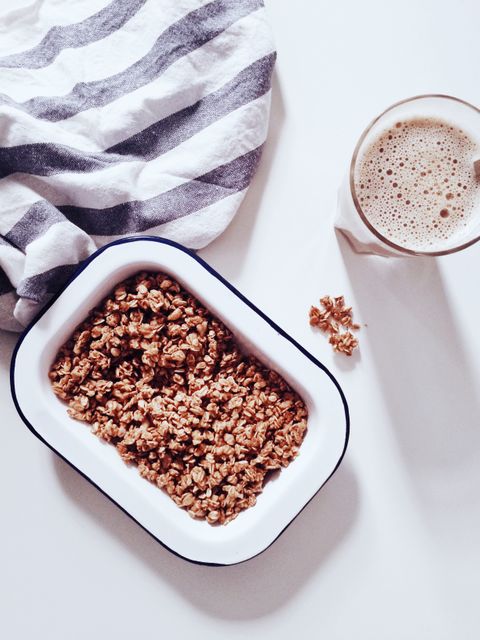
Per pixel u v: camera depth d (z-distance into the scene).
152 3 0.51
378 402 0.54
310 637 0.54
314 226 0.54
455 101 0.46
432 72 0.54
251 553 0.48
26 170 0.50
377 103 0.54
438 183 0.48
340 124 0.54
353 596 0.54
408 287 0.54
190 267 0.47
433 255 0.46
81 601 0.54
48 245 0.49
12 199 0.49
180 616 0.54
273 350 0.48
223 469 0.48
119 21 0.51
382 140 0.47
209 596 0.54
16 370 0.47
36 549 0.53
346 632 0.54
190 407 0.48
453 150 0.48
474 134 0.47
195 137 0.51
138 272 0.49
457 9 0.54
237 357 0.50
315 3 0.54
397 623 0.54
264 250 0.53
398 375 0.54
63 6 0.52
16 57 0.51
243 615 0.54
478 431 0.54
